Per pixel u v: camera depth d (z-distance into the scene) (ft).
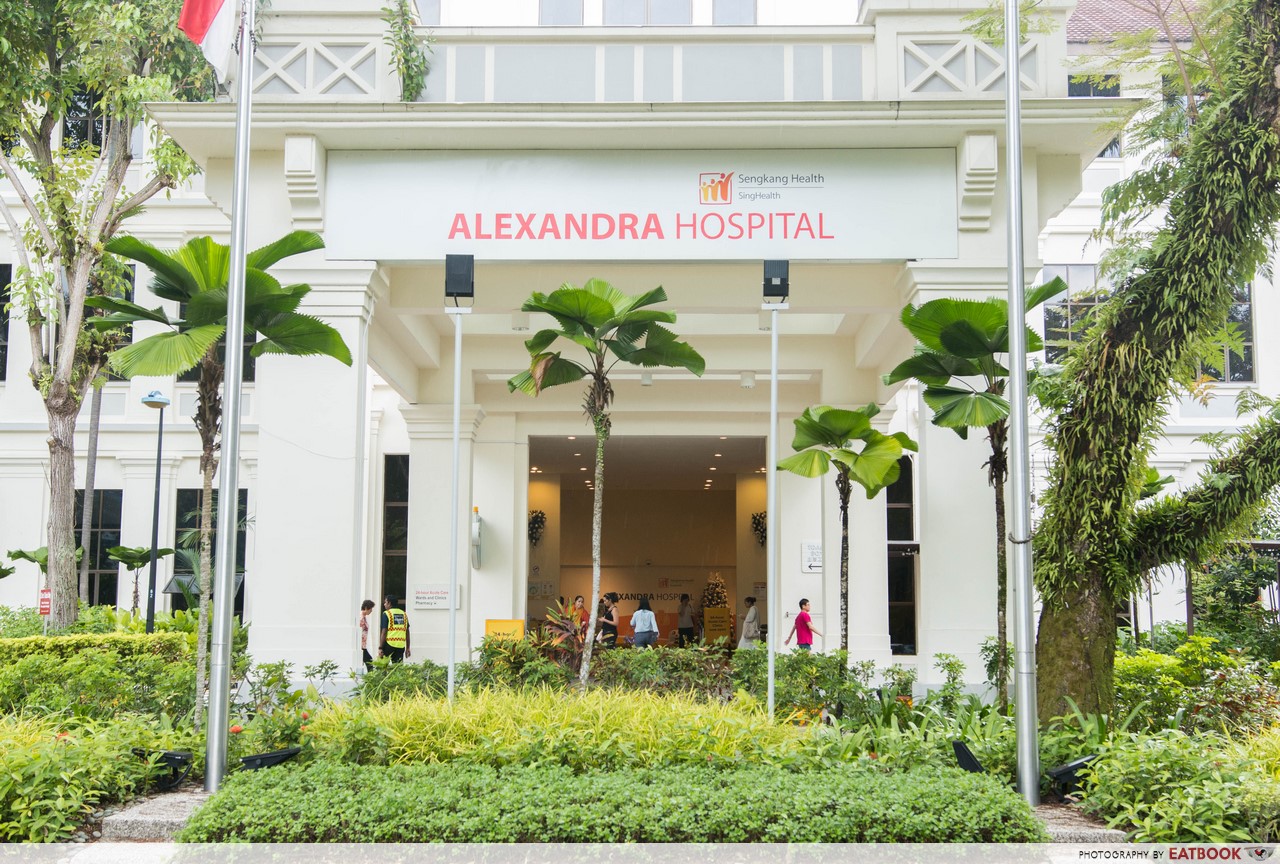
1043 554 27.71
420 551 49.42
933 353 29.22
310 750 23.03
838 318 48.57
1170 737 22.39
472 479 53.16
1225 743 23.11
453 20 41.98
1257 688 33.47
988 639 33.68
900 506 60.59
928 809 18.48
